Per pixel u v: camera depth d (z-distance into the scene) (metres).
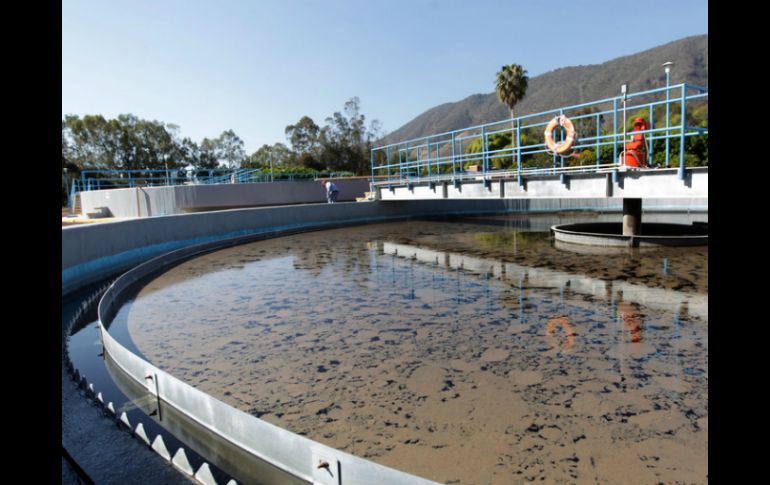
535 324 4.45
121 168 54.47
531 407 2.81
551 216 18.00
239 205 21.11
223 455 2.32
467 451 2.37
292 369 3.50
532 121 145.88
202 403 2.55
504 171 10.04
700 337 4.00
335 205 15.27
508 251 9.23
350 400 2.97
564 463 2.25
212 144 65.19
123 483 1.81
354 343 4.03
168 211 19.89
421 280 6.68
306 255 9.45
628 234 9.52
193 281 7.02
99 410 2.50
